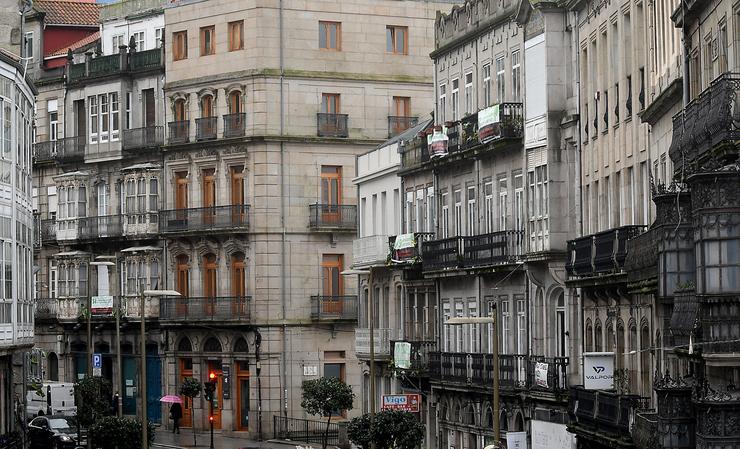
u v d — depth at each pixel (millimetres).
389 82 106438
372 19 106250
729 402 39281
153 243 111375
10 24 73688
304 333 104062
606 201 62000
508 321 73875
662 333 52875
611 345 60812
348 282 105188
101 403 86875
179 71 108688
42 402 97875
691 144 42438
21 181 68625
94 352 115125
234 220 104562
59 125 118312
